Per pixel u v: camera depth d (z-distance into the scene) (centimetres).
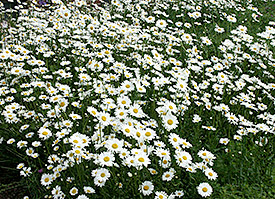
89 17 155
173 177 85
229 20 178
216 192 82
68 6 175
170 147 95
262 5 271
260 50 161
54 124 92
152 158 90
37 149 90
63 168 81
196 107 122
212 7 216
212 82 137
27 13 162
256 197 81
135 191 78
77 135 80
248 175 89
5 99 106
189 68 133
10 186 90
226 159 96
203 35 180
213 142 104
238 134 111
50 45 145
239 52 149
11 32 142
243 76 133
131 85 98
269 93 136
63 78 124
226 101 126
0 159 95
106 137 83
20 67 111
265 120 119
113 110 103
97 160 75
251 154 96
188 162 79
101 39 154
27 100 106
